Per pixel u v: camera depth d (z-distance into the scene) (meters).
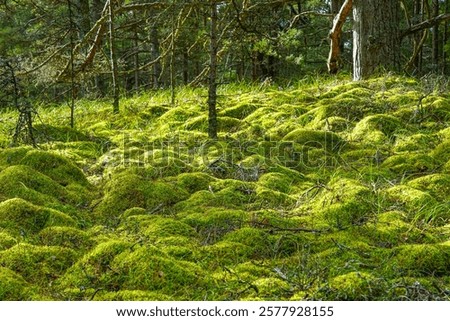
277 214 4.41
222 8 12.04
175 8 9.02
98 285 3.36
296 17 11.02
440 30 17.83
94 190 5.17
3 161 5.25
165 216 4.46
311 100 7.95
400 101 7.26
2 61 6.64
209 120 6.54
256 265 3.62
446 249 3.66
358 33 8.94
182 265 3.53
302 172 5.70
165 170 5.58
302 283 3.36
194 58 15.14
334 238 3.92
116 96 8.16
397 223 4.14
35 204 4.49
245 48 11.30
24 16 14.01
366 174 5.23
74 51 9.75
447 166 5.29
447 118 6.66
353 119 6.92
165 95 9.52
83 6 11.84
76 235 3.96
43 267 3.51
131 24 11.17
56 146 6.38
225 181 5.11
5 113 8.85
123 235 4.09
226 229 4.14
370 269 3.51
